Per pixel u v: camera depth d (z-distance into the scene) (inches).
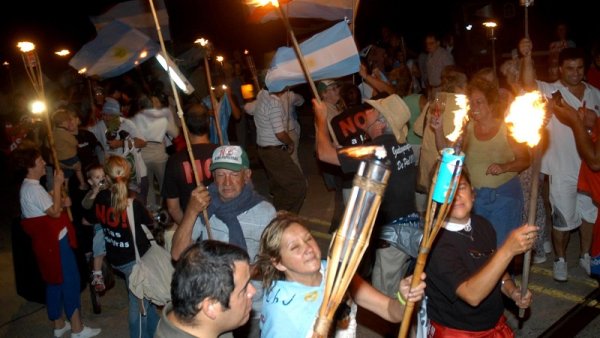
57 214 211.2
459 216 124.4
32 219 210.8
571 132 216.7
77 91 390.9
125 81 321.7
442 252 124.9
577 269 242.2
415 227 179.5
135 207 189.3
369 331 208.8
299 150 498.6
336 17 272.1
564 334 197.9
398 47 540.7
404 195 181.3
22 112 489.1
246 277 94.7
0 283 288.8
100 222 193.5
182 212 197.6
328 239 300.8
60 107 339.9
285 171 296.4
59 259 214.8
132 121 296.5
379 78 290.7
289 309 110.6
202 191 146.6
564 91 219.0
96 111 325.1
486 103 182.4
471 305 121.0
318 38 215.9
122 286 269.6
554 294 223.9
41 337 234.7
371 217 88.5
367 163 88.0
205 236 157.8
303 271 110.1
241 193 154.7
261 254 113.9
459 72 210.8
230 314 92.5
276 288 112.7
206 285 89.5
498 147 183.3
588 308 212.2
